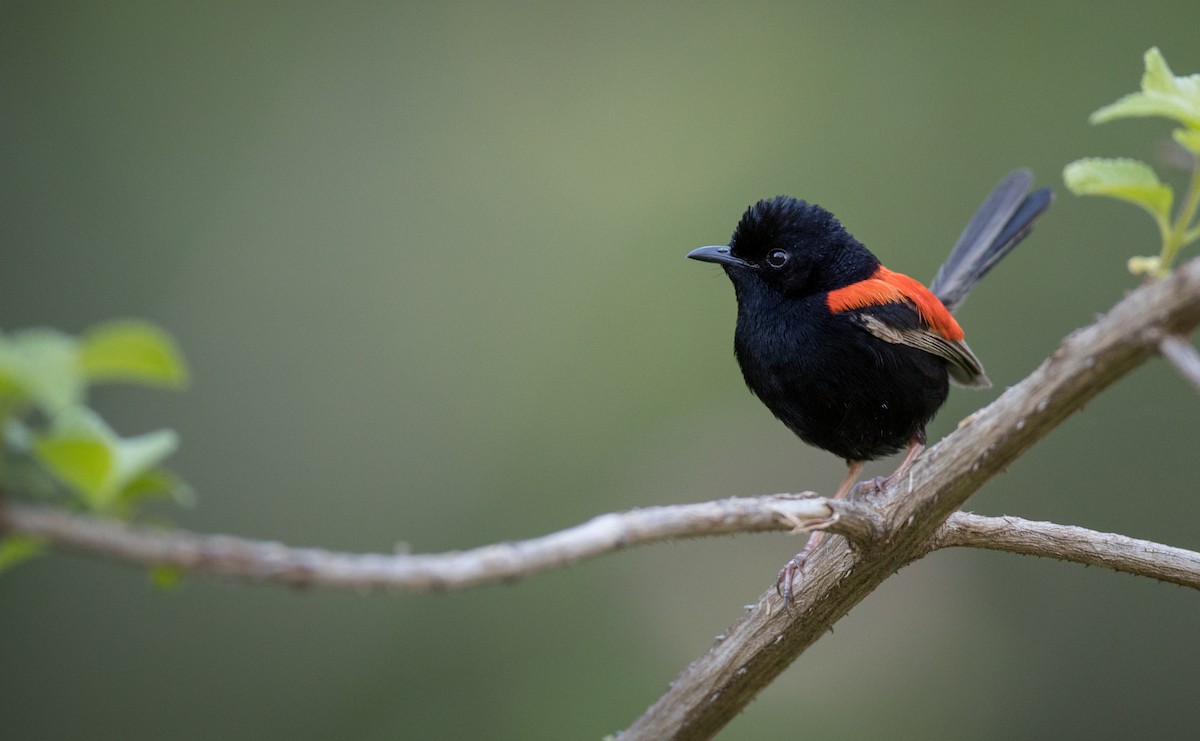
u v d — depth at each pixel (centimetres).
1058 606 1395
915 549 445
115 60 1568
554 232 1583
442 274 1561
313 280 1536
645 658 1340
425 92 1633
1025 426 402
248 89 1602
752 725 1365
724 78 1645
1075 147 1536
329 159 1598
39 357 224
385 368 1511
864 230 1553
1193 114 335
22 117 1523
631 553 1395
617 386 1506
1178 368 353
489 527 1455
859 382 768
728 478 1432
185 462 1441
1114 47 1554
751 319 801
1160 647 1368
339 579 251
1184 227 356
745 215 816
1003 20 1599
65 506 264
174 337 1487
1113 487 1402
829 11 1662
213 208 1541
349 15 1656
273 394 1483
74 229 1499
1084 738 1366
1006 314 1466
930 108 1588
